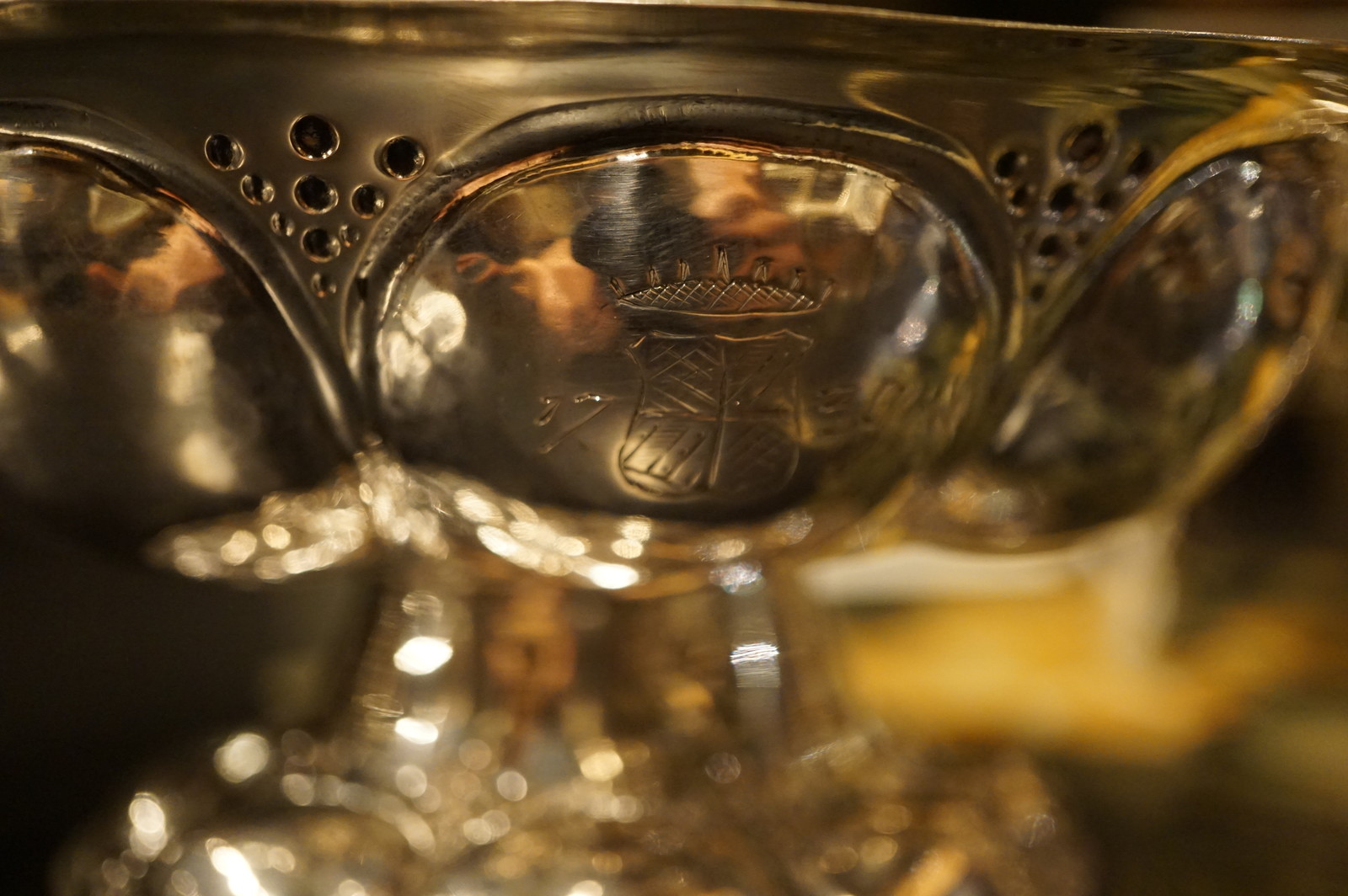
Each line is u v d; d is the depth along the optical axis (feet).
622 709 0.66
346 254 0.46
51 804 0.87
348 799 0.64
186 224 0.46
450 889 0.59
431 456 0.49
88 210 0.46
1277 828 0.87
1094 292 0.51
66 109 0.45
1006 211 0.48
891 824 0.65
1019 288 0.50
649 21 0.41
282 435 0.50
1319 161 0.52
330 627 1.03
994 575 1.11
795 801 0.65
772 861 0.62
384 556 0.61
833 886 0.61
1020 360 0.53
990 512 0.59
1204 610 1.12
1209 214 0.51
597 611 0.66
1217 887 0.82
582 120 0.44
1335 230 0.54
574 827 0.62
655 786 0.64
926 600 1.15
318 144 0.45
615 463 0.48
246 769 0.68
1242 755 0.95
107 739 0.94
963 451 0.55
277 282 0.47
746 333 0.46
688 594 0.63
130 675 1.01
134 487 0.52
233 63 0.43
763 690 0.67
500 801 0.64
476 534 0.52
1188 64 0.45
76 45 0.43
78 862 0.67
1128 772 0.94
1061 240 0.50
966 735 0.93
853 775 0.68
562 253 0.45
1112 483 0.57
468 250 0.45
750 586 0.68
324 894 0.59
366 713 0.66
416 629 0.67
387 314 0.47
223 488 0.52
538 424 0.48
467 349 0.47
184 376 0.48
